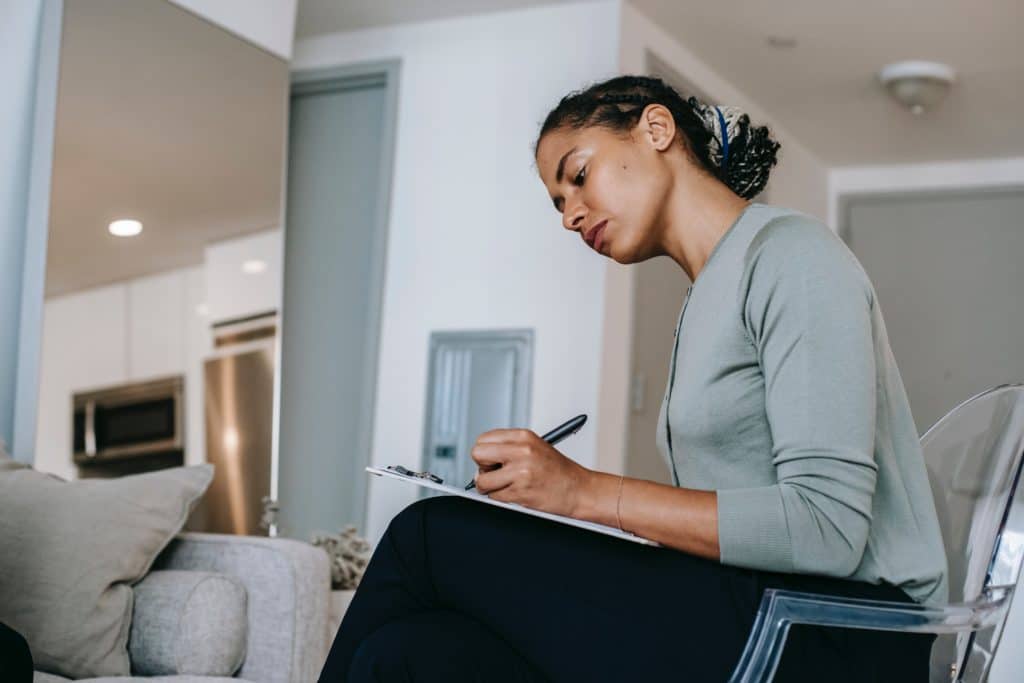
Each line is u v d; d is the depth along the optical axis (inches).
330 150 180.7
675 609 46.4
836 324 46.6
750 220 51.6
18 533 76.7
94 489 80.8
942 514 54.3
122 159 130.4
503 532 48.8
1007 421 52.4
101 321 126.2
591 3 162.9
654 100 56.0
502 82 167.5
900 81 183.2
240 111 147.0
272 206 150.4
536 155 58.4
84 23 126.7
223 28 144.6
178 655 75.1
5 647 56.5
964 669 50.0
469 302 164.7
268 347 149.3
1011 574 50.2
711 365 49.7
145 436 130.9
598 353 154.3
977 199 226.4
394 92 174.6
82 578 75.2
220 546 82.7
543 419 156.8
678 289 177.8
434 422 164.1
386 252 171.9
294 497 174.6
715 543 45.6
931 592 47.8
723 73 190.2
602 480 47.5
